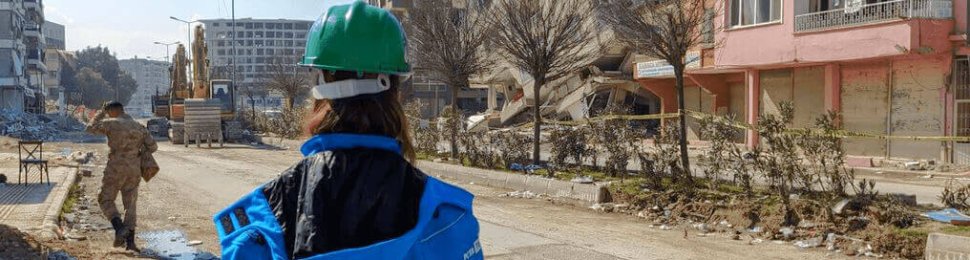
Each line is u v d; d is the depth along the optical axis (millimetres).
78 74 119312
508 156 17047
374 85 1803
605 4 15406
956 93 19156
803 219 9531
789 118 10641
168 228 10492
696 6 13539
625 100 35000
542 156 20859
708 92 27828
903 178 17141
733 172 11453
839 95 22156
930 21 18984
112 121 8766
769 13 22969
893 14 19562
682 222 10711
